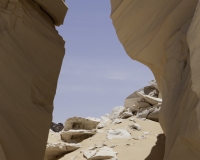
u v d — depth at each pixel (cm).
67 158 1460
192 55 394
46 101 605
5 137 462
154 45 904
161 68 932
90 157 1368
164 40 847
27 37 565
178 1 762
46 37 633
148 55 965
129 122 1758
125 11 978
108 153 1370
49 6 668
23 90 529
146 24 912
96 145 1534
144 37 926
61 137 1755
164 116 679
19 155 484
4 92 484
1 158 442
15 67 519
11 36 521
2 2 517
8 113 482
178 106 582
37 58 590
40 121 564
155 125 1680
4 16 514
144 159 1307
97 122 1833
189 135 437
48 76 622
